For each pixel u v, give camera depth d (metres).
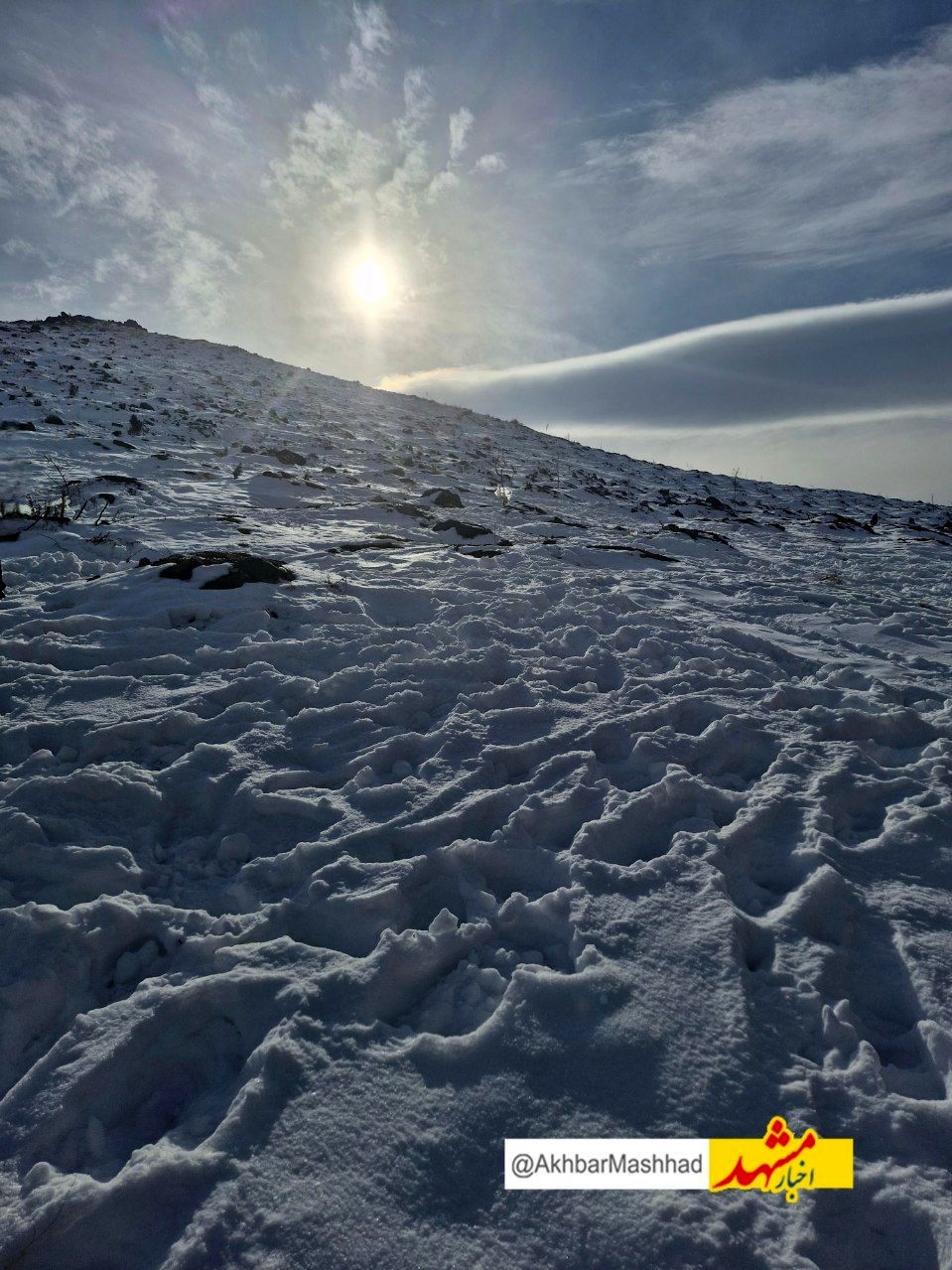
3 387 16.92
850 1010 2.24
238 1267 1.56
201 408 20.06
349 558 7.77
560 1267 1.58
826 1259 1.62
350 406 28.20
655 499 19.33
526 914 2.66
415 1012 2.30
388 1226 1.65
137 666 4.59
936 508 25.02
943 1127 1.89
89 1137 1.89
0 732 3.61
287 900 2.68
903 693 4.90
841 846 3.02
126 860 2.84
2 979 2.28
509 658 5.18
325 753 3.78
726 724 4.10
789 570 10.24
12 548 6.95
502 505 13.70
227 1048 2.20
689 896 2.71
